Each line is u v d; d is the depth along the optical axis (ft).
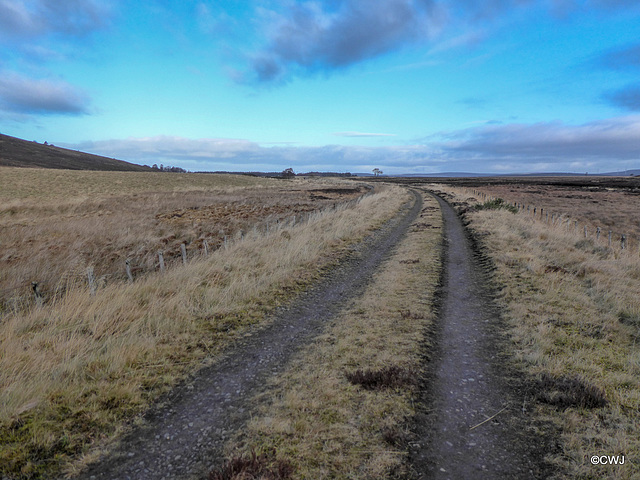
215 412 13.87
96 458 11.53
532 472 10.43
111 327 20.70
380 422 12.82
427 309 24.71
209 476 10.28
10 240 49.37
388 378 15.24
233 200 129.80
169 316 22.85
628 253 37.99
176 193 164.66
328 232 53.88
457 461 10.95
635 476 9.83
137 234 54.80
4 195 128.16
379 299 27.07
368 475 10.44
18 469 10.92
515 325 21.17
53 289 28.19
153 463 11.30
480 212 80.48
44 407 13.67
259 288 28.71
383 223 71.20
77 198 123.54
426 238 53.52
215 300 26.09
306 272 34.68
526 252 38.75
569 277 29.19
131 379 16.01
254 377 16.44
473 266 36.88
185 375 16.84
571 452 11.02
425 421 12.89
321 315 24.43
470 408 13.64
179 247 47.78
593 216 93.97
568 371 15.64
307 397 14.42
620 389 14.05
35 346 17.80
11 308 24.56
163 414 13.87
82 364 16.69
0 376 14.83
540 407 13.46
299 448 11.55
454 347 18.95
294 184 285.02
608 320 20.63
